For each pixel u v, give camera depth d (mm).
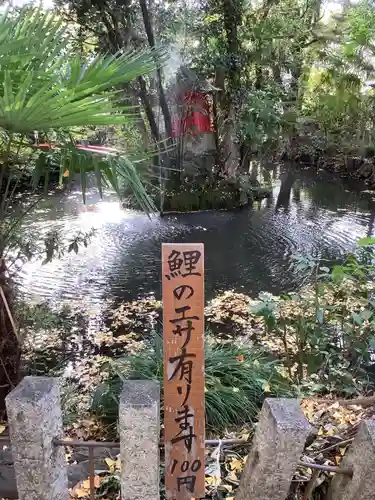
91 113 1706
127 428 1311
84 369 3176
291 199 8914
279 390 2576
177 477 1561
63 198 8180
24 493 1395
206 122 8289
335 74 9875
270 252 5801
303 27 8750
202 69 7535
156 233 6504
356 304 3270
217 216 7512
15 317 2479
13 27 1988
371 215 7652
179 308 1471
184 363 1495
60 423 1443
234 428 2344
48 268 5074
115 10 6289
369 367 3094
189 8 7387
